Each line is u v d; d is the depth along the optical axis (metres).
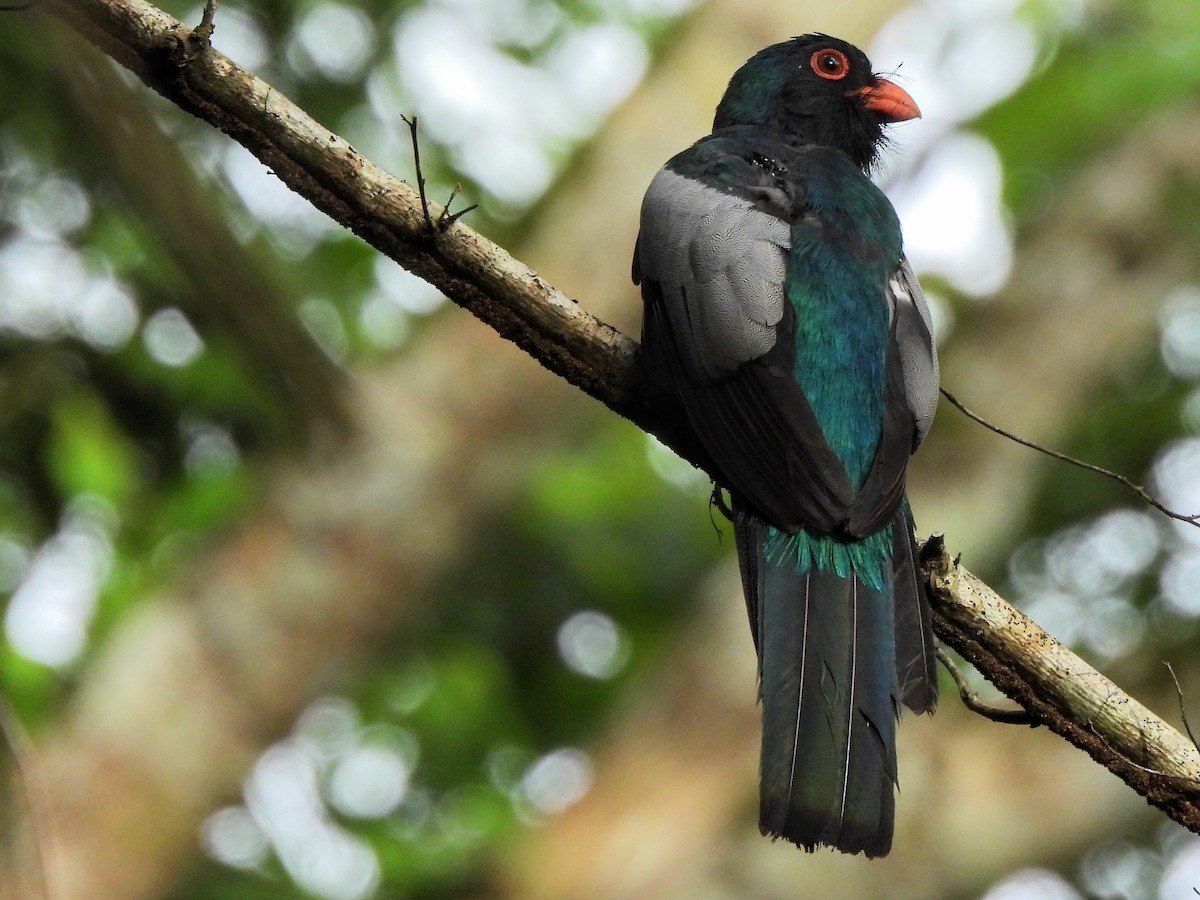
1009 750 12.59
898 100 10.24
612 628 16.17
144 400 13.60
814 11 14.67
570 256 13.98
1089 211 15.58
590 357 7.91
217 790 12.55
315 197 7.45
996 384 14.84
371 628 13.11
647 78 14.68
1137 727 7.09
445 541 13.31
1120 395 16.31
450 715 15.17
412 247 7.55
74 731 12.37
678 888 12.16
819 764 6.69
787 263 8.15
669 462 16.20
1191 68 15.46
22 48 10.58
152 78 7.28
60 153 11.71
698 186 8.58
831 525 7.31
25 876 8.17
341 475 13.14
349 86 14.12
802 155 8.96
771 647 7.05
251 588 12.91
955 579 7.31
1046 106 15.87
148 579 13.18
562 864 12.46
